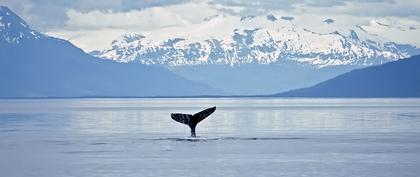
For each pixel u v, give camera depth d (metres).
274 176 164.38
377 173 167.38
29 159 193.75
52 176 165.12
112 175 166.38
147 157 196.75
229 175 166.12
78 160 190.88
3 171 172.25
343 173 167.88
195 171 171.62
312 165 180.62
